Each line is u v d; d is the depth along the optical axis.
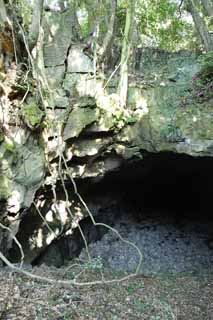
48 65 9.23
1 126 7.85
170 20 13.72
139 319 7.16
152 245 13.14
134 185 12.64
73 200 10.75
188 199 14.12
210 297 9.27
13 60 8.06
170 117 9.73
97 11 10.61
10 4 7.73
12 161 8.02
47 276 8.21
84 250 11.96
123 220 13.36
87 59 9.52
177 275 11.45
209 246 13.54
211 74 9.79
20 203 8.26
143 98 9.89
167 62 10.61
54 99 8.88
